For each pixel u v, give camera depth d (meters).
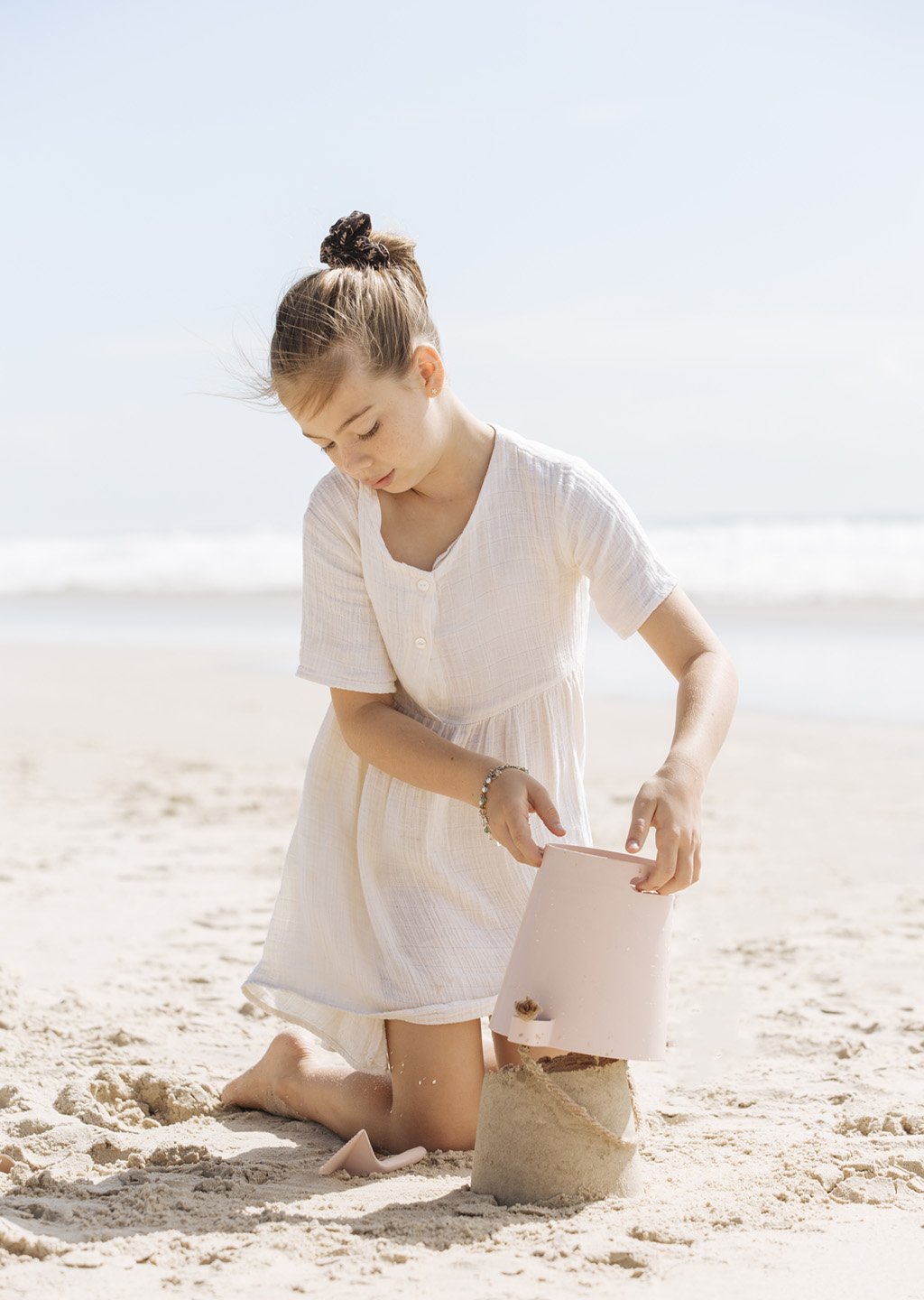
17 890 5.01
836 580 19.03
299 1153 2.55
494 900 2.70
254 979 2.81
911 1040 3.24
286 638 16.52
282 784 7.42
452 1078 2.58
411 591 2.60
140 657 14.43
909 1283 1.87
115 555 28.47
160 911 4.68
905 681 10.76
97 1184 2.35
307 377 2.40
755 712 9.43
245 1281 1.89
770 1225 2.11
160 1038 3.24
